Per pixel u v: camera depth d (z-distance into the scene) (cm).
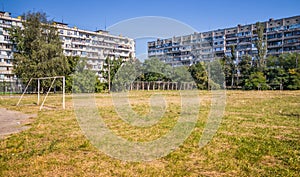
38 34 3706
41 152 582
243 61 5394
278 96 2709
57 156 557
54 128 888
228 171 462
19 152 588
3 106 1858
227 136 733
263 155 553
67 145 645
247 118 1096
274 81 4616
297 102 1938
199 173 454
